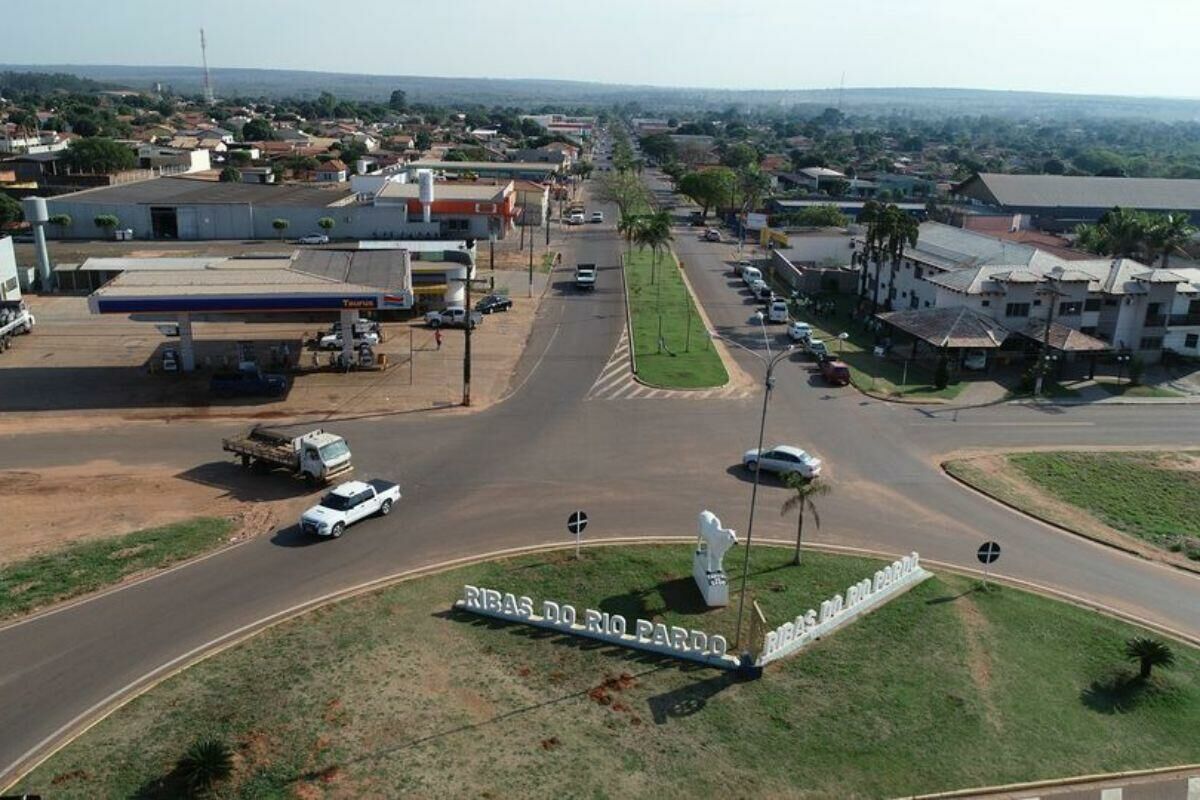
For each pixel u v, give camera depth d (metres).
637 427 56.09
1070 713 29.88
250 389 59.69
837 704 29.83
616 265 115.12
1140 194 159.75
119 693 29.30
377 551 39.41
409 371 66.44
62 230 119.12
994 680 31.44
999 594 37.34
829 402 62.28
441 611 34.66
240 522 41.78
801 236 116.44
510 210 134.62
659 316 86.81
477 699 29.41
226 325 78.56
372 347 70.88
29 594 34.91
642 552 40.00
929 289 82.00
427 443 52.41
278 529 41.22
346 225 123.62
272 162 196.12
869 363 72.75
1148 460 53.16
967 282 73.56
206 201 122.50
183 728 27.53
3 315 72.50
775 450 49.00
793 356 74.25
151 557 38.09
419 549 39.75
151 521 41.66
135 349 70.06
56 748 26.67
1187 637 34.94
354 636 32.69
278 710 28.42
